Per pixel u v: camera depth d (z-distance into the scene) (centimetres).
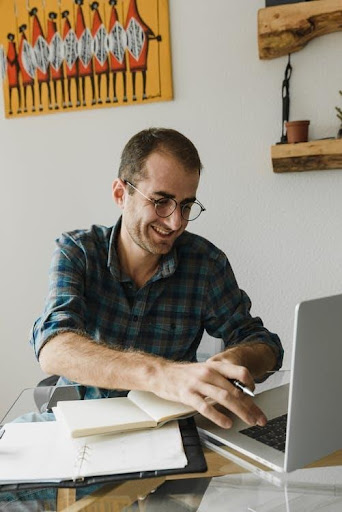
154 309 151
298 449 86
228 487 86
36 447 95
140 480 86
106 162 218
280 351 139
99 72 212
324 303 83
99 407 108
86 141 219
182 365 108
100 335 147
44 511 82
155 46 205
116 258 147
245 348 128
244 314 156
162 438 97
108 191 220
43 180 225
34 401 123
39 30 215
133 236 141
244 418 97
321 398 86
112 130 215
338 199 199
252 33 198
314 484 89
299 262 205
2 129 226
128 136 214
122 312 148
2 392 242
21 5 216
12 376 240
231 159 206
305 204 202
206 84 204
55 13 213
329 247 202
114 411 105
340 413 90
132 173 137
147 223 136
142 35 206
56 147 222
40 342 121
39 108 220
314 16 186
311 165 193
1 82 223
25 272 233
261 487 88
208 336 168
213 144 207
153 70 207
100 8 208
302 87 196
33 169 226
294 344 81
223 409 108
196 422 105
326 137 197
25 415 112
